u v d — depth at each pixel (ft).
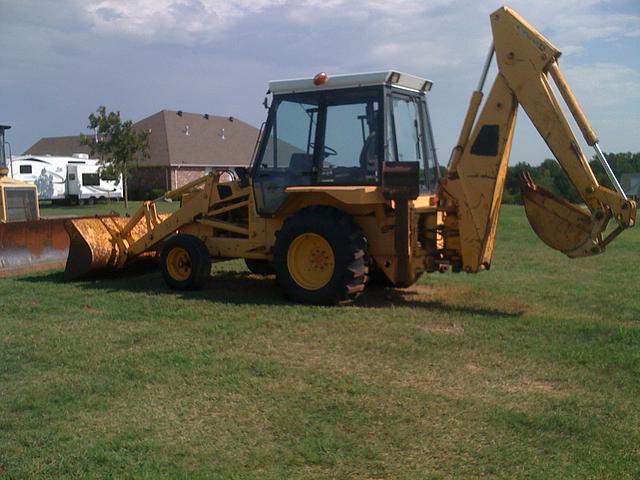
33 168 121.60
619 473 12.80
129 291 31.12
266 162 29.48
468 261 26.25
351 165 27.53
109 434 14.79
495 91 25.35
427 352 20.59
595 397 16.70
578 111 24.11
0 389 17.61
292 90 28.71
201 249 31.09
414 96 29.68
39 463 13.46
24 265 36.70
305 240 27.94
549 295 29.68
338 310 26.37
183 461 13.53
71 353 20.72
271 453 13.83
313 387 17.60
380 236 27.73
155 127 162.71
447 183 26.45
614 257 43.06
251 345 21.56
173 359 20.02
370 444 14.17
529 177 26.63
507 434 14.58
